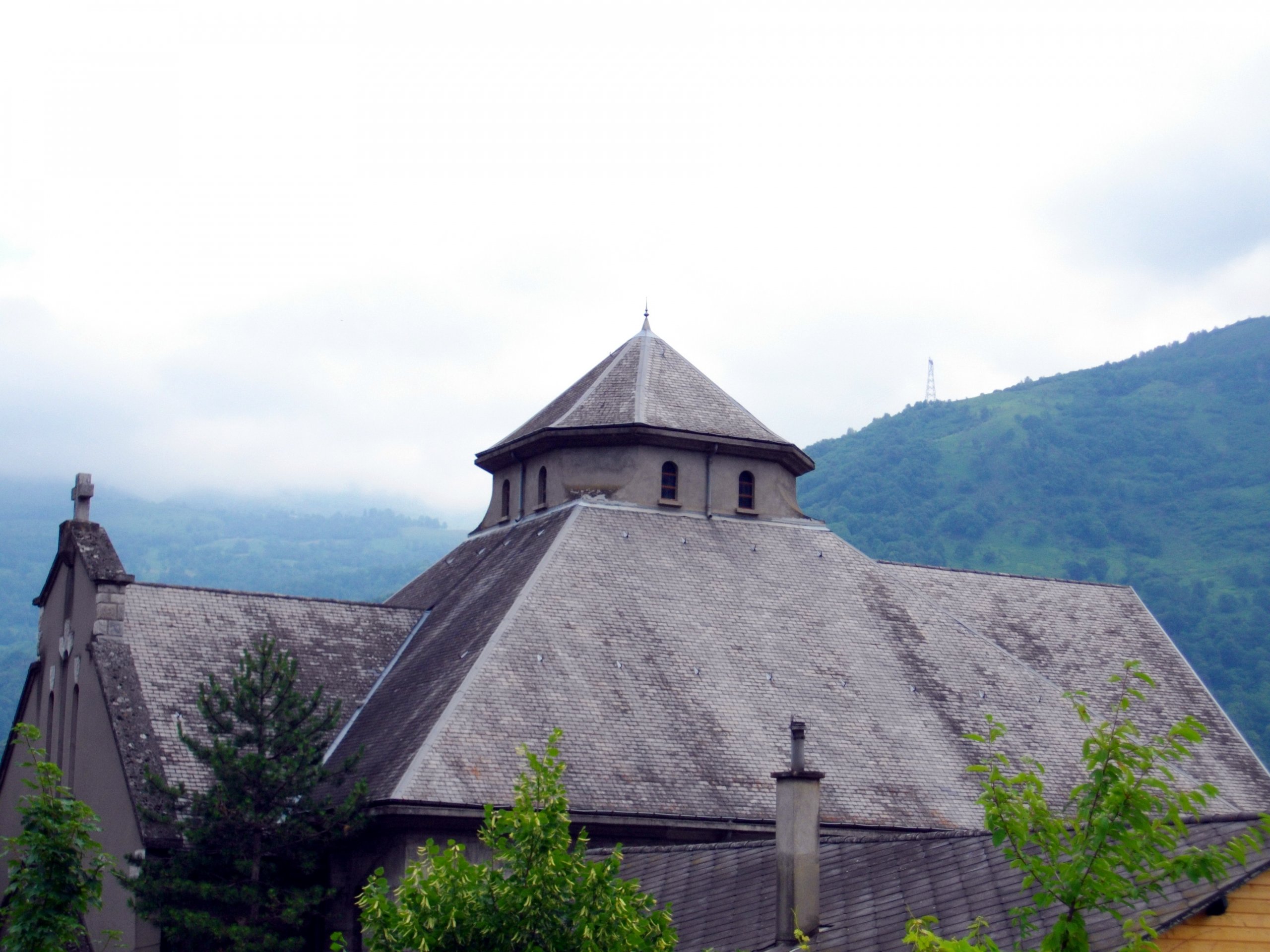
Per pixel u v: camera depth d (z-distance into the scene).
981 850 29.88
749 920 31.67
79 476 52.47
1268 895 24.95
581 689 45.44
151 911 38.94
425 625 53.78
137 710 46.00
